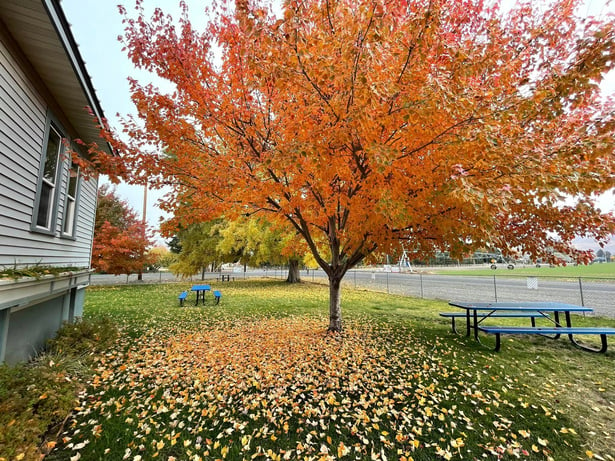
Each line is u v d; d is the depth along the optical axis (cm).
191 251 2027
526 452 254
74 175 603
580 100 300
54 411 278
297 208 520
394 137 357
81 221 670
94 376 392
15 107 360
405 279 2612
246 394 357
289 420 303
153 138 455
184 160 452
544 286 1850
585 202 358
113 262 1612
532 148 304
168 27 403
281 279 2453
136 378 398
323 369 428
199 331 650
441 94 281
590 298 1251
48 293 421
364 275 3272
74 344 476
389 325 711
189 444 262
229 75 420
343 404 333
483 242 341
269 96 422
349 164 418
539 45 343
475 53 320
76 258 638
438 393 358
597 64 261
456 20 386
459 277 2891
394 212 328
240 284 1927
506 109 302
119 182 481
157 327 691
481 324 739
